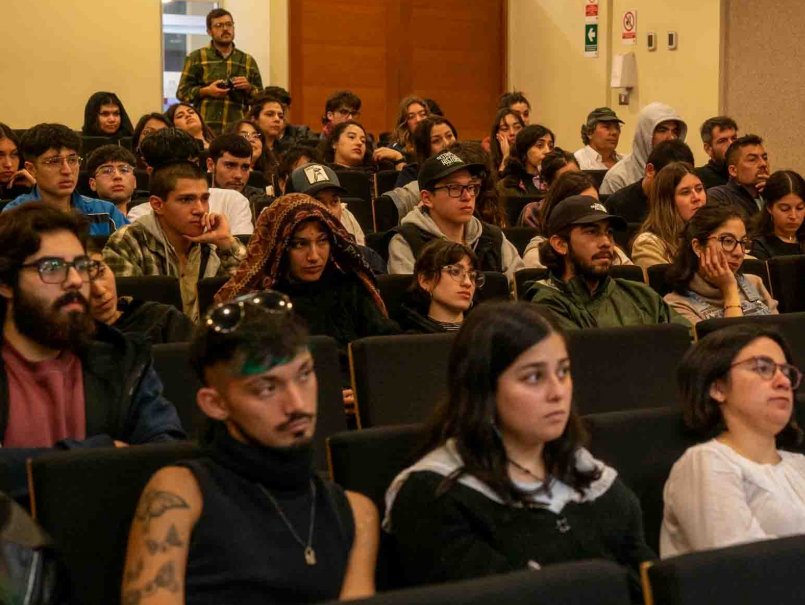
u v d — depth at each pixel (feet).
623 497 6.95
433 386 9.30
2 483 6.73
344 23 32.14
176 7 30.91
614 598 4.80
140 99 28.14
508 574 4.74
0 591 5.30
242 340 5.92
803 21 25.57
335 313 11.21
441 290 11.42
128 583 5.71
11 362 7.39
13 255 7.21
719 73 27.04
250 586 5.85
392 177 21.06
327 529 6.21
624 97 29.63
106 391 7.55
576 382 9.61
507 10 33.76
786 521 7.58
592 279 11.82
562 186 14.73
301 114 31.89
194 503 5.90
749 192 19.39
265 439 5.99
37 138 15.30
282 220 10.86
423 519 6.53
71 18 27.37
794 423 8.22
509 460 6.73
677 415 8.06
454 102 33.55
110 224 16.10
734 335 7.95
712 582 4.99
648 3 28.89
